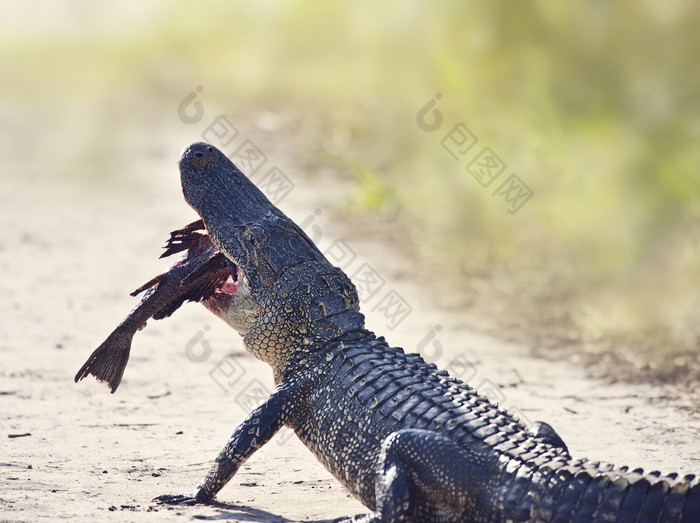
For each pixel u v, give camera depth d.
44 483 19.52
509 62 58.31
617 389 29.58
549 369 31.83
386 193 56.97
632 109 49.75
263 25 116.56
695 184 43.59
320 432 18.89
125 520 17.16
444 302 41.09
